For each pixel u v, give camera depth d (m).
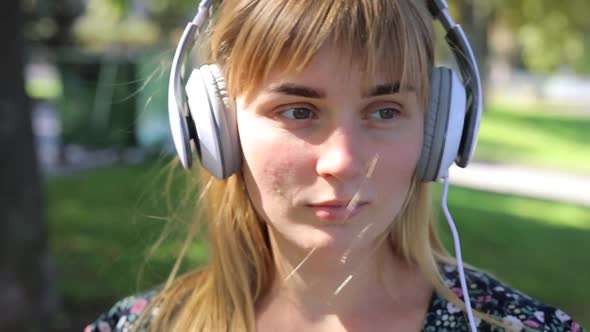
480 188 8.86
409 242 1.31
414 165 1.17
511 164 11.26
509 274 5.12
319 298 1.29
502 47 28.89
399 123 1.14
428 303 1.30
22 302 3.65
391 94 1.12
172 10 12.52
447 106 1.18
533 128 16.89
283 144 1.12
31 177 3.69
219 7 1.26
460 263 1.22
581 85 33.00
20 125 3.62
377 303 1.29
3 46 3.54
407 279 1.33
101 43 14.79
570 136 15.64
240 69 1.14
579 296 4.66
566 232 6.59
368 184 1.12
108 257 4.96
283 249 1.28
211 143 1.19
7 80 3.56
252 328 1.33
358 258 1.22
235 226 1.40
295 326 1.31
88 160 8.77
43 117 12.62
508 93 30.08
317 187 1.12
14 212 3.62
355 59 1.09
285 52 1.09
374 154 1.12
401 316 1.29
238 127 1.20
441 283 1.30
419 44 1.14
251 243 1.38
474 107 1.21
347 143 1.10
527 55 25.83
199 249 2.71
